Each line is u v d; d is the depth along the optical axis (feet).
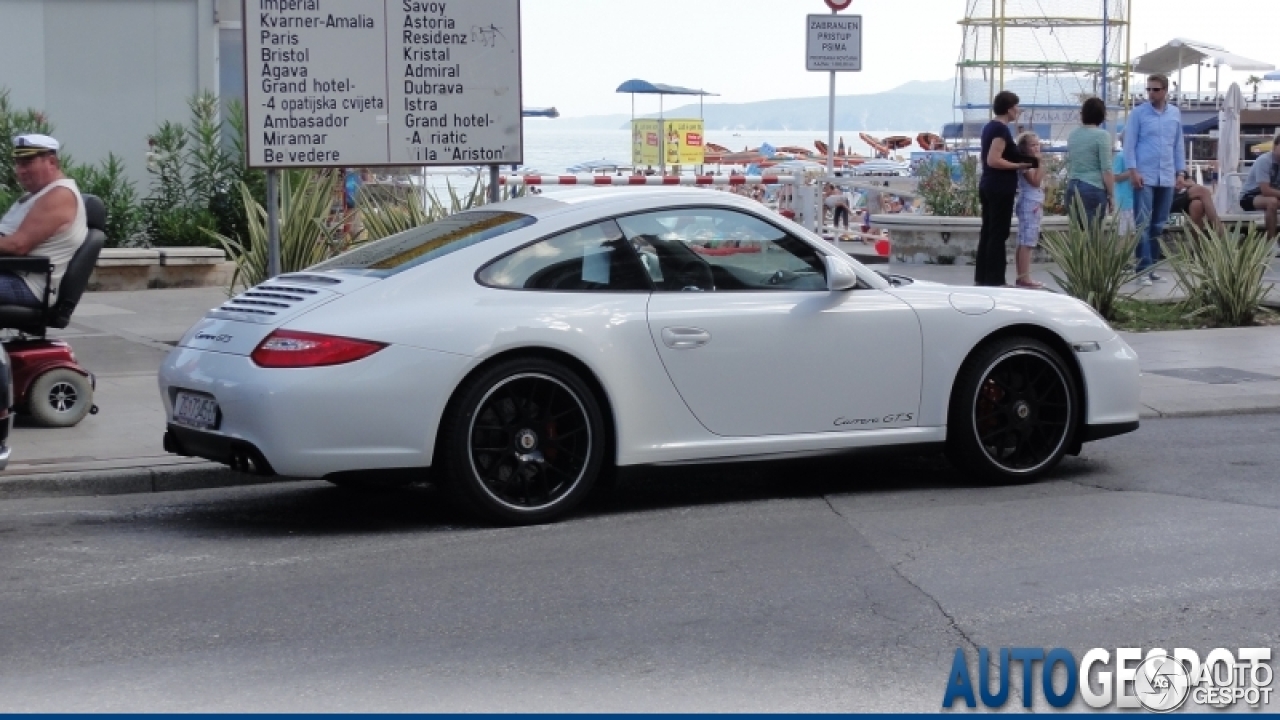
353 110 33.88
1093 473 26.81
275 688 15.76
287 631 17.69
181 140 56.34
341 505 24.57
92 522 23.39
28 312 29.12
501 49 34.76
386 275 22.63
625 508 24.23
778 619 18.13
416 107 34.27
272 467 21.52
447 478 22.30
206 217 54.80
